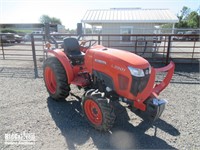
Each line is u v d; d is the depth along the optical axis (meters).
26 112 3.61
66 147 2.66
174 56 10.09
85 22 11.01
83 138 2.86
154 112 2.73
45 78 4.25
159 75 6.20
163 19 10.60
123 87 2.86
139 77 2.71
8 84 5.26
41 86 5.08
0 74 6.33
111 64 2.94
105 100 2.87
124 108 3.72
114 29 11.26
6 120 3.31
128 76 2.75
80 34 4.71
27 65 7.73
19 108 3.77
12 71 6.73
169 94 4.61
